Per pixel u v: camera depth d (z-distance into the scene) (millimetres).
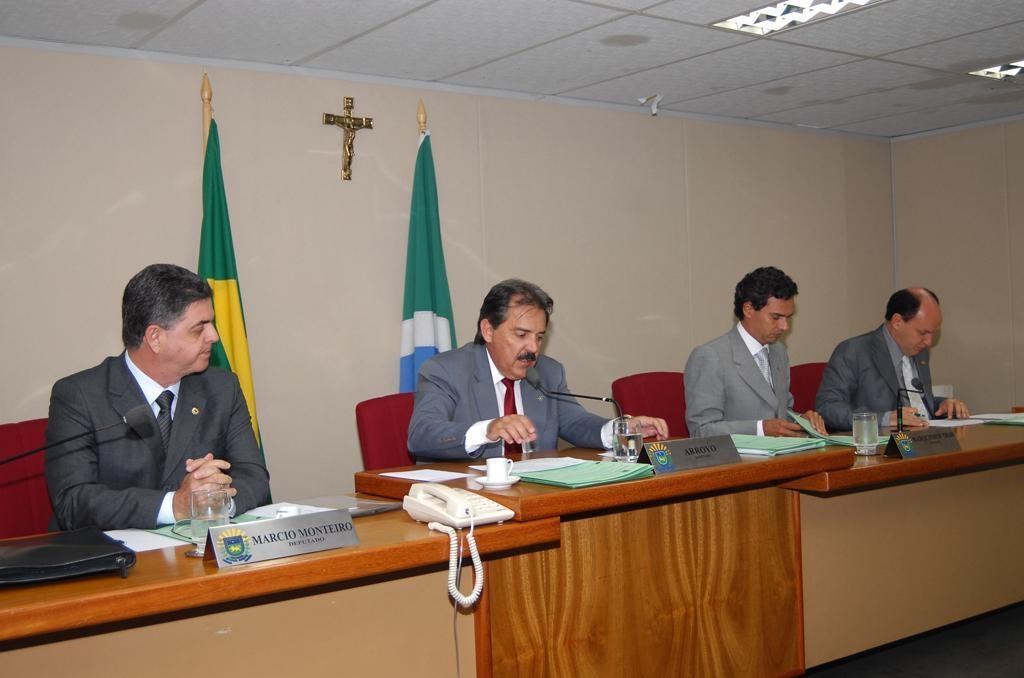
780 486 2537
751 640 2473
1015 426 3400
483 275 4445
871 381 3852
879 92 4777
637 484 2074
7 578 1435
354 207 4090
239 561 1580
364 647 1777
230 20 3299
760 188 5512
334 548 1679
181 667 1576
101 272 3518
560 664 2127
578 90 4555
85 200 3486
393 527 1867
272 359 3881
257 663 1654
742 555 2463
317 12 3254
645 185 5023
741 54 3982
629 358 4949
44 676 1452
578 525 2170
